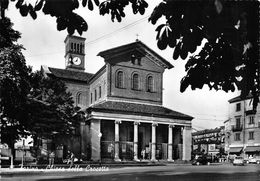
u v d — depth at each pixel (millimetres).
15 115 35688
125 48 57688
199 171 34375
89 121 52531
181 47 3805
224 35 3385
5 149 50562
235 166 48125
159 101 60125
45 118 38875
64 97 42469
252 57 3352
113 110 51281
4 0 4148
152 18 3803
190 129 57500
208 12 3033
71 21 4152
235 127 66188
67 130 42781
